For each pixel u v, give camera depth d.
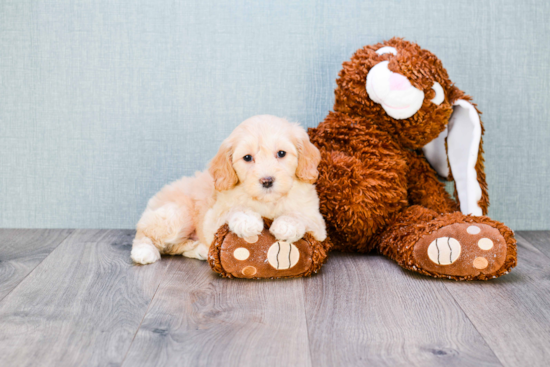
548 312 1.19
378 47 1.72
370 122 1.70
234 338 1.06
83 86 1.94
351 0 1.91
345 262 1.59
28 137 1.97
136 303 1.25
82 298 1.28
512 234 1.40
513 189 2.01
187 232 1.63
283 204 1.45
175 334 1.08
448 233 1.40
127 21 1.91
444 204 1.78
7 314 1.18
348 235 1.66
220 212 1.46
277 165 1.35
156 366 0.95
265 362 0.96
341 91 1.72
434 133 1.68
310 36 1.92
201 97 1.95
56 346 1.02
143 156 1.98
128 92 1.94
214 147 1.98
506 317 1.17
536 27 1.93
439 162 1.85
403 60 1.59
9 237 1.88
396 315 1.18
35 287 1.36
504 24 1.92
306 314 1.18
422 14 1.92
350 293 1.32
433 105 1.61
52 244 1.79
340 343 1.04
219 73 1.94
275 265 1.38
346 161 1.62
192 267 1.54
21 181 1.99
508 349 1.01
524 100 1.96
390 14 1.92
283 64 1.94
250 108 1.96
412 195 1.81
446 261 1.38
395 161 1.66
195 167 1.98
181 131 1.97
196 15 1.91
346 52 1.93
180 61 1.93
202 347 1.02
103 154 1.98
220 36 1.92
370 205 1.61
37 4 1.89
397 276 1.45
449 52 1.93
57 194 2.00
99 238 1.88
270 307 1.22
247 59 1.93
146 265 1.56
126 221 2.01
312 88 1.95
